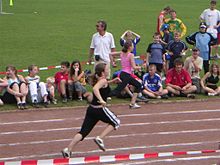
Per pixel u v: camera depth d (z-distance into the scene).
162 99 37.47
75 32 66.38
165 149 27.44
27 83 35.41
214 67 38.69
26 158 26.09
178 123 32.09
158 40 40.81
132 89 37.31
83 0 109.62
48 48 55.59
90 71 40.81
